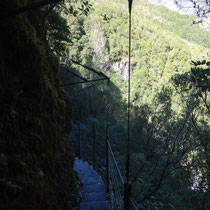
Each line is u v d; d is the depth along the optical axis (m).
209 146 4.54
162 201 4.90
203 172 4.18
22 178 1.70
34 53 2.12
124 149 8.28
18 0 1.98
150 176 5.39
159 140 6.79
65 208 2.67
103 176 5.97
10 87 1.81
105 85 20.25
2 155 1.55
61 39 4.15
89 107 13.35
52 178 2.42
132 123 9.88
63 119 3.16
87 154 7.63
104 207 3.00
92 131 9.52
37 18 3.23
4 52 1.79
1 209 1.38
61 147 2.96
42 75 2.37
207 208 3.86
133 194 4.77
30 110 2.14
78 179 4.03
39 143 2.12
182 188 4.98
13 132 1.81
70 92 10.94
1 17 1.59
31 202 1.75
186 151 4.86
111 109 15.73
